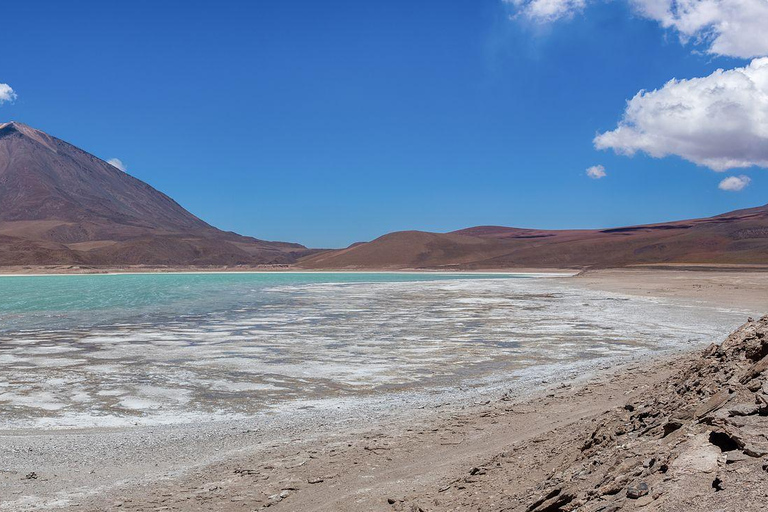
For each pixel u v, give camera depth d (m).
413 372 16.03
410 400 12.83
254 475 7.95
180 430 10.62
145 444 9.76
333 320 29.39
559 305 37.78
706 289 49.53
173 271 152.88
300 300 44.06
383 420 11.02
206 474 8.12
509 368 16.47
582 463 5.52
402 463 8.05
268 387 14.26
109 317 31.20
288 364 17.22
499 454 7.61
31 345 20.91
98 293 54.34
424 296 48.03
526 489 5.63
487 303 40.12
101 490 7.61
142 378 15.24
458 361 17.67
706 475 3.85
